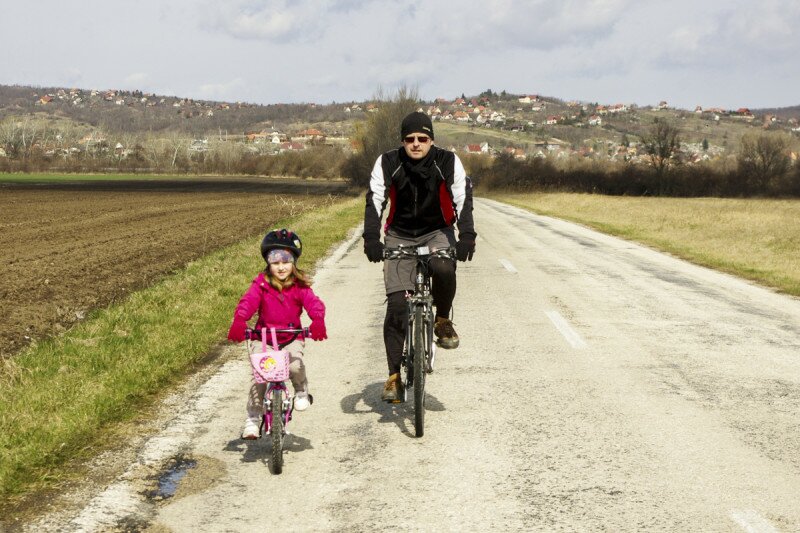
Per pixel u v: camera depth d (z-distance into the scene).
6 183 81.62
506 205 45.69
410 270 5.37
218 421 5.64
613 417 5.70
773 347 8.16
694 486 4.39
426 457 4.88
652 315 10.02
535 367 7.22
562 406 5.98
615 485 4.41
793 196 72.25
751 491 4.32
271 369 4.42
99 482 4.46
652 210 38.38
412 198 5.33
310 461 4.82
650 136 76.94
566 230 25.33
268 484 4.45
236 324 4.60
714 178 75.00
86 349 7.61
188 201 46.03
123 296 11.71
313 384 6.70
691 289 12.48
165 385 6.59
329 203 42.53
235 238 21.33
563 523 3.91
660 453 4.94
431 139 5.23
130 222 28.02
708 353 7.84
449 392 6.39
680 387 6.54
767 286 13.14
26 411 5.54
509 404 6.03
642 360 7.52
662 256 17.64
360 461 4.82
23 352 7.96
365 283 12.68
